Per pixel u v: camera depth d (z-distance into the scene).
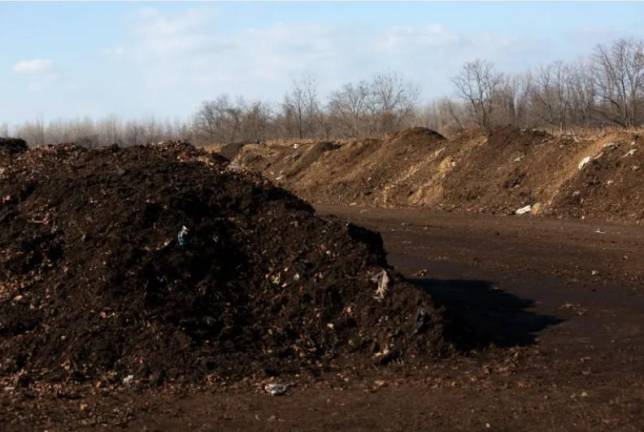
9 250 9.23
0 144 12.77
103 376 7.41
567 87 42.38
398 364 7.94
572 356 8.23
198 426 5.97
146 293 8.41
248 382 7.27
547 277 12.62
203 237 9.36
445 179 25.09
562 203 20.30
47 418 6.21
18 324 8.16
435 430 5.77
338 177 31.22
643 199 18.98
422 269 13.60
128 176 10.25
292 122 53.69
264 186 10.80
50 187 10.24
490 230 18.16
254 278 9.20
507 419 6.00
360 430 5.81
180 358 7.56
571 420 5.96
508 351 8.45
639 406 6.31
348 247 9.34
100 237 9.14
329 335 8.48
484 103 45.03
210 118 57.94
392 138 31.00
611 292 11.44
